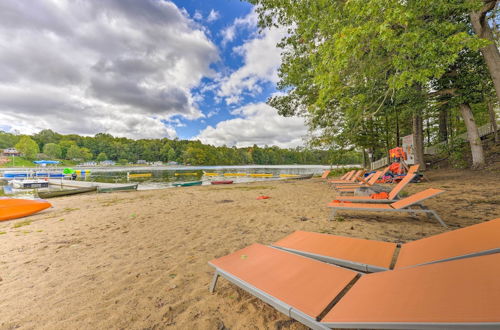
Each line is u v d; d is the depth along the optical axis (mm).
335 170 23469
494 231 1675
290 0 7305
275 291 1599
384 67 6574
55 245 4066
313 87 12211
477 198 6102
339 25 5336
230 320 1884
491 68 8633
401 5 4254
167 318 1934
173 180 31891
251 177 36812
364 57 6180
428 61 5270
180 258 3230
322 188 11312
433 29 5617
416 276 1336
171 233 4508
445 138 18734
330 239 2600
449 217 4691
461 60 10961
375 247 2266
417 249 1988
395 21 4453
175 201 8875
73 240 4332
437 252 1769
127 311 2049
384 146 21797
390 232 3967
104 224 5520
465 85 11133
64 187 25469
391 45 4828
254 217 5543
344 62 4867
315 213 5723
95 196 12641
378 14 4367
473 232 1802
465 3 6402
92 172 62500
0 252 3795
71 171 31266
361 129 16719
